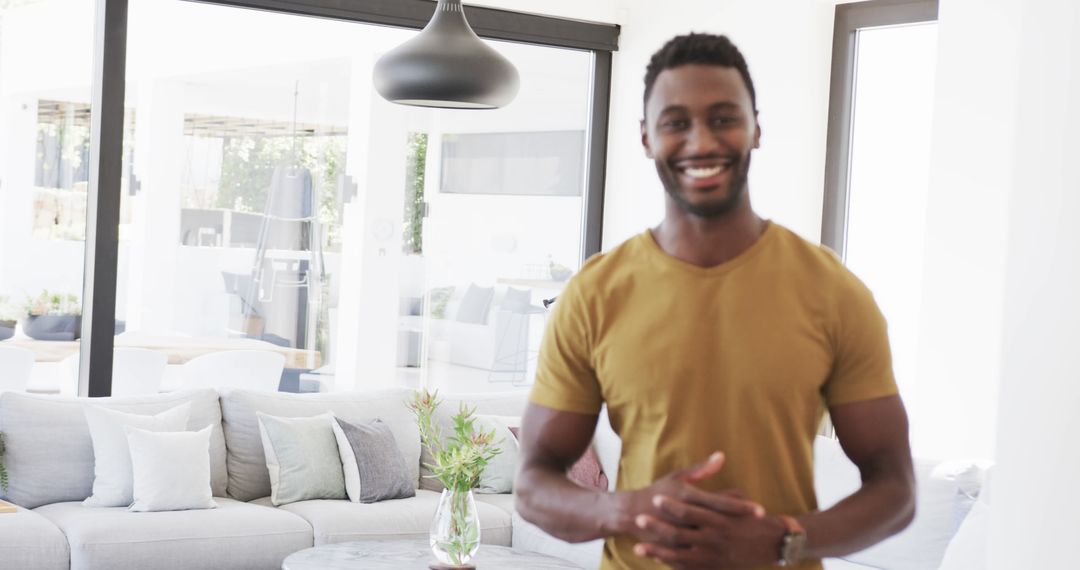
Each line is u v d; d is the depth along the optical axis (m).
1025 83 1.98
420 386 6.48
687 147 1.47
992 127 4.78
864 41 5.84
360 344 6.28
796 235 1.55
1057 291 1.91
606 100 6.90
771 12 6.01
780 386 1.46
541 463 1.58
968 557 3.96
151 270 5.62
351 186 6.20
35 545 4.29
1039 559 1.93
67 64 5.41
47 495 4.85
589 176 6.93
